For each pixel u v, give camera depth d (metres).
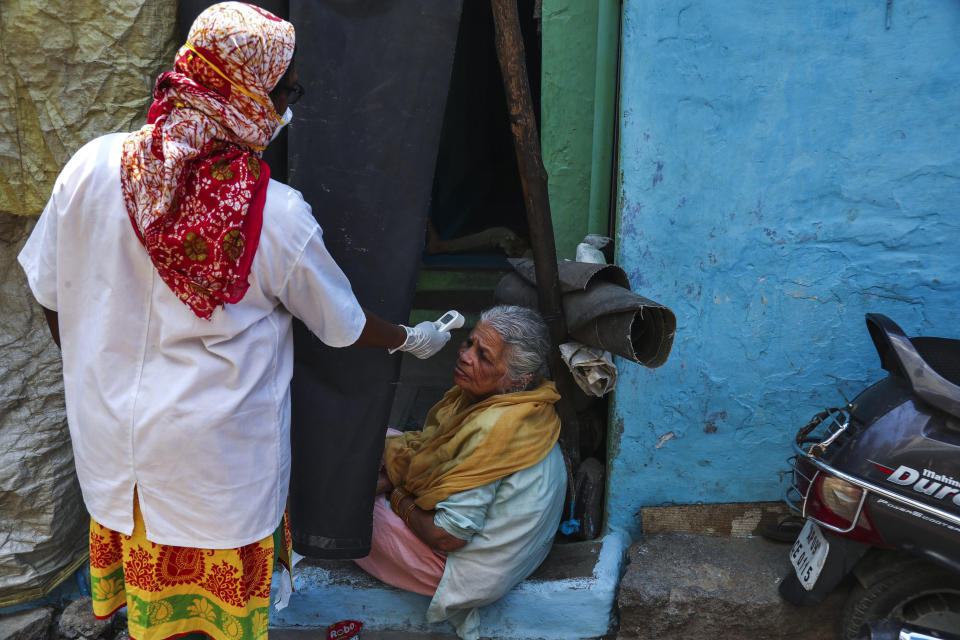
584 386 2.47
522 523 2.33
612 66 2.81
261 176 1.62
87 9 2.15
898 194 2.43
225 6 1.52
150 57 2.23
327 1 2.03
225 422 1.69
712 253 2.52
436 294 4.80
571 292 2.43
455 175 6.21
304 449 2.20
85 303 1.67
